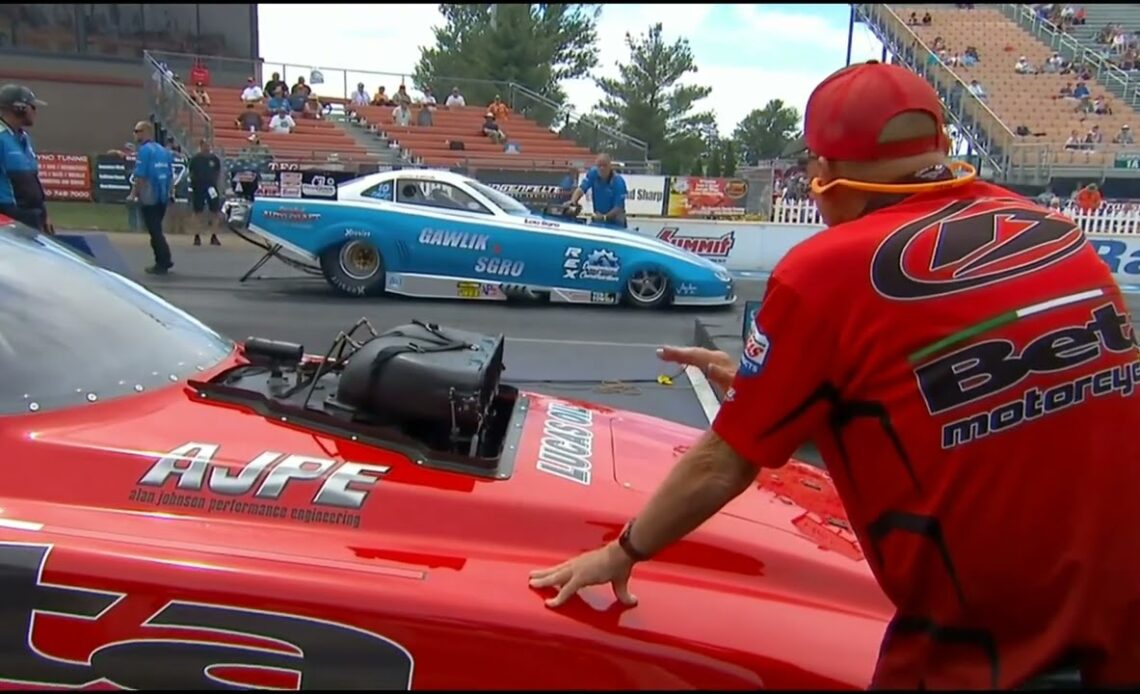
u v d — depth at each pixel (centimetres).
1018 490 139
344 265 947
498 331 794
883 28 3120
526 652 158
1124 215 1628
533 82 2347
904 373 141
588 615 162
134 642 164
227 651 162
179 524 179
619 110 3281
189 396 218
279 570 166
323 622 160
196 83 1986
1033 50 2984
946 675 144
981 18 3128
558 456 218
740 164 4009
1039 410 139
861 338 142
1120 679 143
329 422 209
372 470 194
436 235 938
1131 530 143
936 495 141
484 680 158
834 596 180
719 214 1712
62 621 166
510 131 2231
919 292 141
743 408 148
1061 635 140
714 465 151
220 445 198
